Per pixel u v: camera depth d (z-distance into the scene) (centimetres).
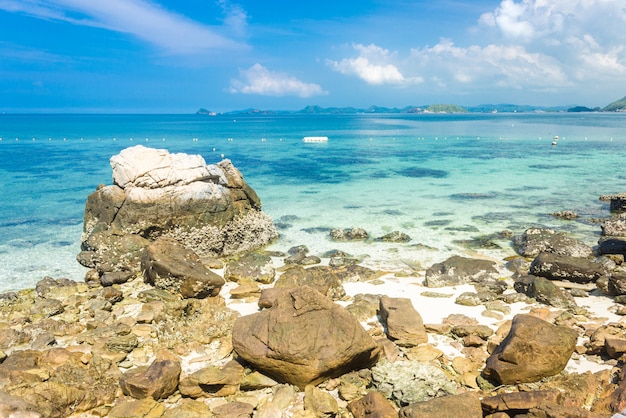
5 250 2452
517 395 956
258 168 5438
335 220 3017
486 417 946
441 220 2981
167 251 1944
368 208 3344
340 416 1017
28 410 957
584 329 1389
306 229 2823
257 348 1138
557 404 922
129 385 1077
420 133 12612
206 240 2408
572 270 1833
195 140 10094
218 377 1105
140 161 2430
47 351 1275
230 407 1017
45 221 3027
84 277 2092
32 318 1597
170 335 1401
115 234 2264
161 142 9556
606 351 1204
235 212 2577
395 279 1961
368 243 2523
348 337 1127
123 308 1666
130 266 2117
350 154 7056
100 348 1308
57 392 1023
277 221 3014
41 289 1880
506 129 14412
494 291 1773
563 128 14600
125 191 2408
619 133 11719
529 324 1150
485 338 1350
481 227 2803
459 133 12506
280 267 2123
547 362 1081
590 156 6556
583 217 3034
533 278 1748
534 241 2289
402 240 2545
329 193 3909
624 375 1043
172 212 2372
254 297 1755
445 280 1861
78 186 4262
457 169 5312
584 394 1021
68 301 1742
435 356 1246
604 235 2609
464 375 1143
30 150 7644
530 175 4844
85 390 1078
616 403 938
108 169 5341
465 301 1633
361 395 1079
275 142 9544
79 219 3086
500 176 4788
